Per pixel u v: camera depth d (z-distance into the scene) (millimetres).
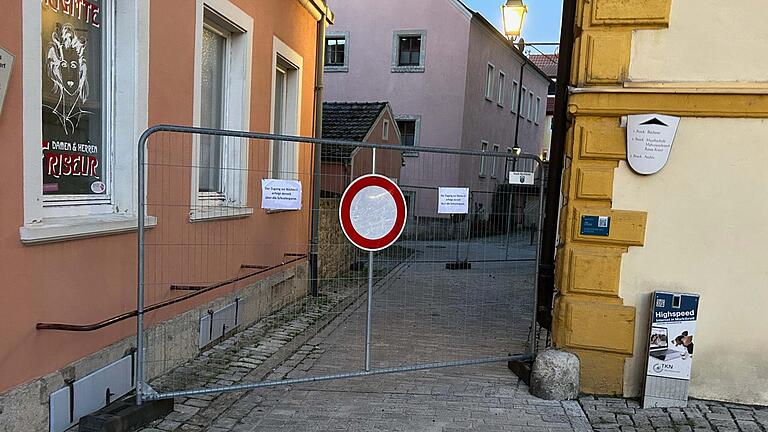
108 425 3666
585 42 4688
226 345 6043
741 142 4496
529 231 5824
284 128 8516
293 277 8312
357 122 16047
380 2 25453
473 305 8719
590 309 4812
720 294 4613
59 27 3805
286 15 7781
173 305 5066
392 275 10875
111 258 4176
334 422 4238
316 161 9156
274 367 5473
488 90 27812
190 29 5176
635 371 4789
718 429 4227
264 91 7059
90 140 4180
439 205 4922
